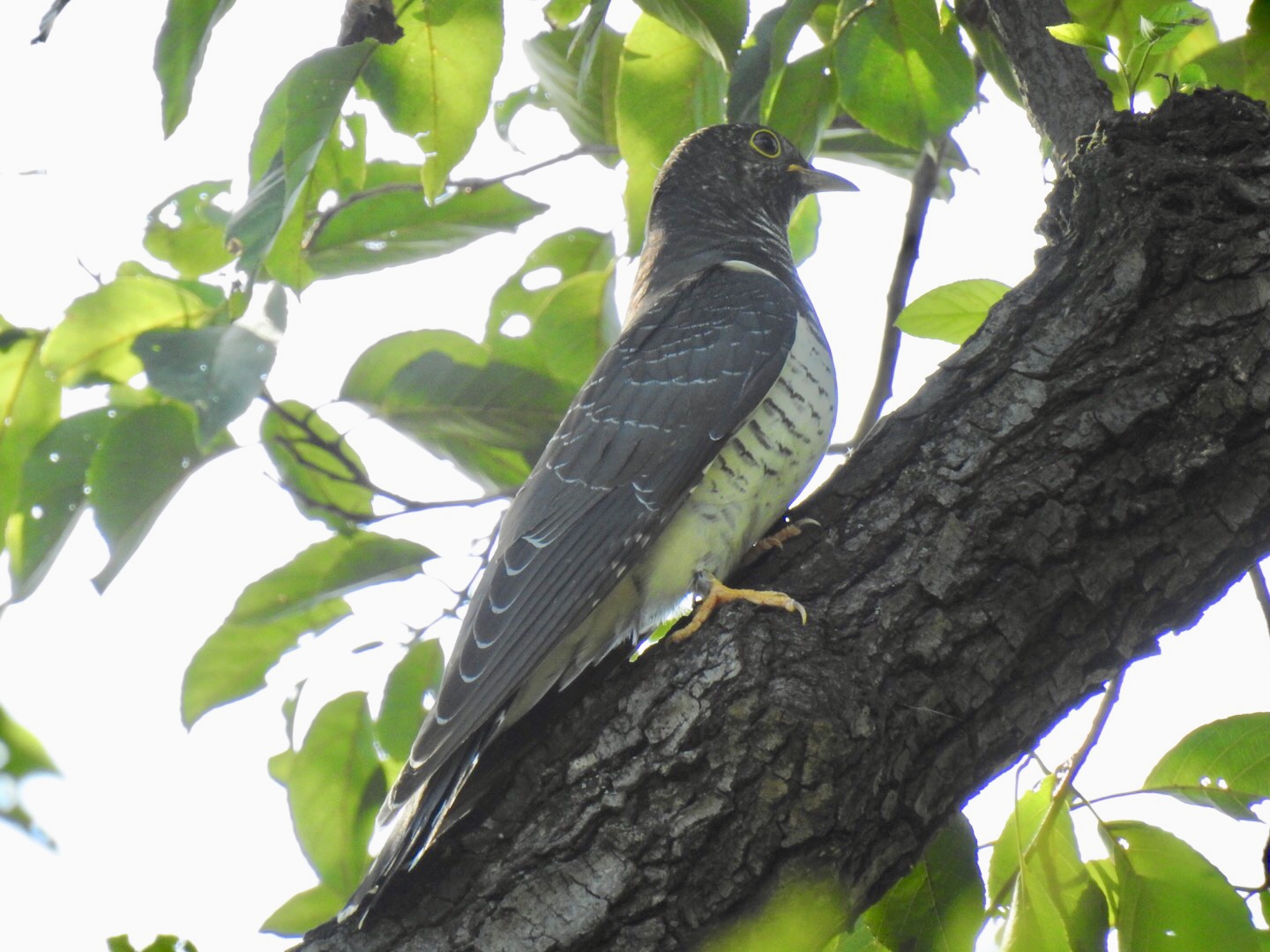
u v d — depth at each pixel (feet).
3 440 24.31
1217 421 18.03
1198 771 19.53
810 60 25.08
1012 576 18.03
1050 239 21.04
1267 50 22.88
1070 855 19.33
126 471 21.38
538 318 28.89
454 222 27.61
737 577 19.99
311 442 25.40
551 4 26.27
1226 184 19.04
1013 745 17.99
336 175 28.14
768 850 16.46
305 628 24.57
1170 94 20.40
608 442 23.95
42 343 23.86
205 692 24.49
